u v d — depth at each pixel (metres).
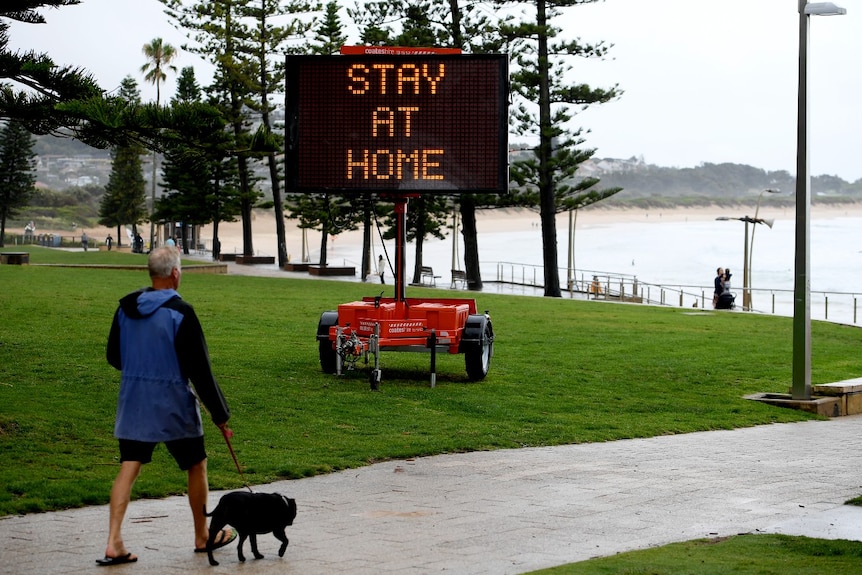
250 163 74.69
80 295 31.47
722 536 8.98
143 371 7.62
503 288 62.22
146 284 37.06
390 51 18.73
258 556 7.81
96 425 13.48
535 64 55.06
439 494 10.82
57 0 13.21
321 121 18.84
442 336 18.33
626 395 19.08
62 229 185.50
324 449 13.10
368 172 18.75
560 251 154.12
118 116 12.77
